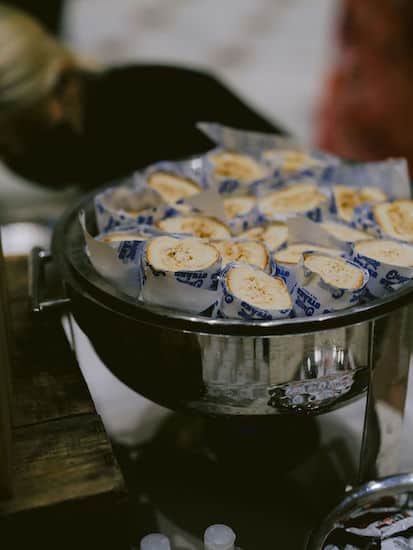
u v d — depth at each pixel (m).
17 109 1.61
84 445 0.86
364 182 1.11
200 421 1.07
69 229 1.00
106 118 1.71
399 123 1.95
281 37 1.85
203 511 0.95
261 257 0.93
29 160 1.72
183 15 1.74
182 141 1.70
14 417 0.90
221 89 1.76
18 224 1.69
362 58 1.87
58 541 0.82
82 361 1.18
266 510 0.95
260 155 1.19
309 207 1.03
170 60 1.79
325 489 0.98
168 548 0.88
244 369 0.83
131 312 0.85
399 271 0.88
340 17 1.82
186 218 1.01
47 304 0.94
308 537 0.90
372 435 0.91
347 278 0.87
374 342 0.85
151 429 1.07
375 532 0.87
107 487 0.81
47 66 1.61
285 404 0.86
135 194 1.05
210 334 0.82
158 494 0.97
